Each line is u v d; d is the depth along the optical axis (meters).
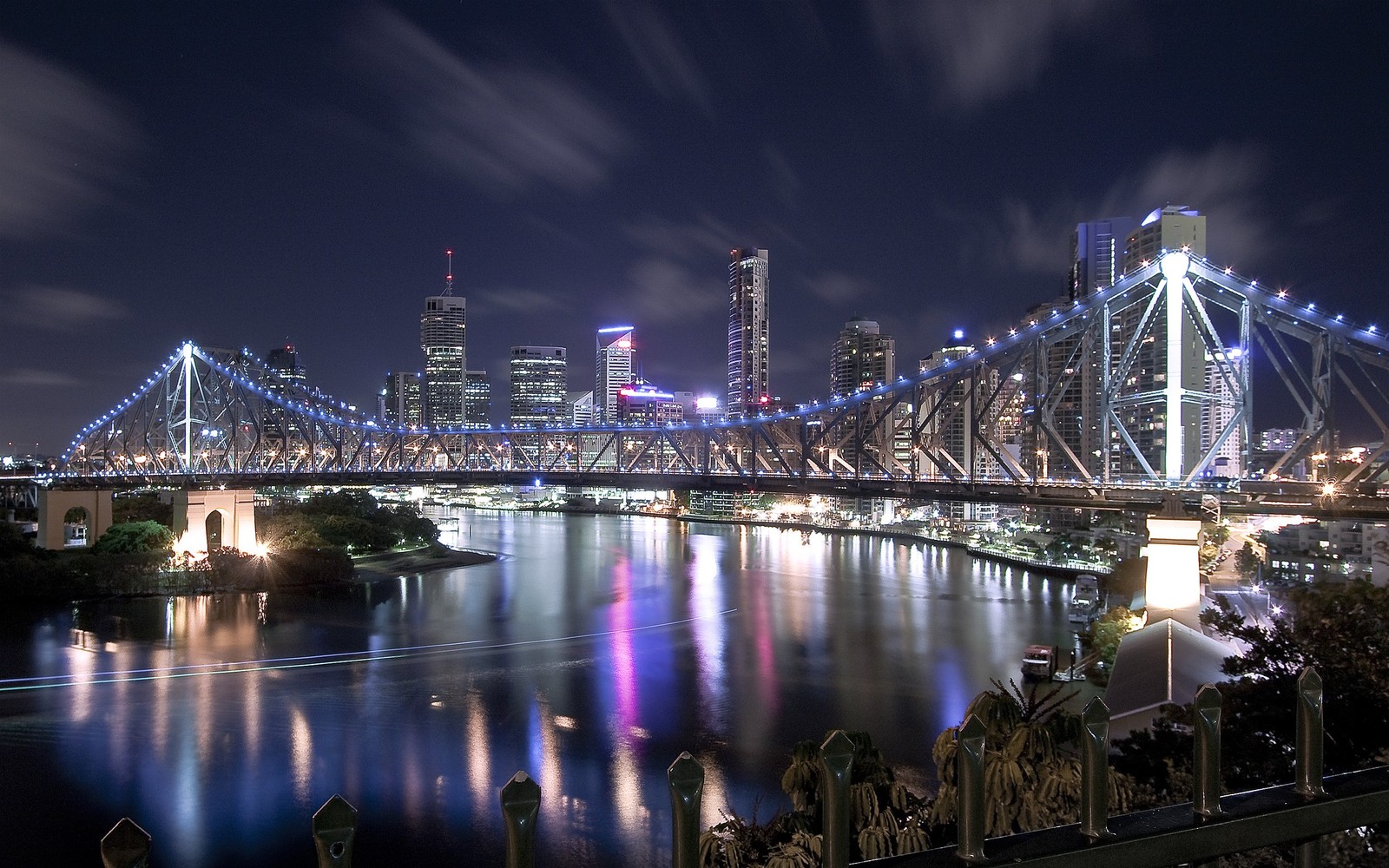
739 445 107.62
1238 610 75.44
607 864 37.44
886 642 81.88
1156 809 4.35
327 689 64.69
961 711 59.53
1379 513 58.69
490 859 37.88
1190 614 53.06
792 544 179.25
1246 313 67.25
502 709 59.78
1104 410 73.44
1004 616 96.19
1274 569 102.94
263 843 39.84
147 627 85.94
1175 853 4.14
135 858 2.88
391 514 157.12
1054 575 132.12
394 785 46.34
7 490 151.38
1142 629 43.47
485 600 105.31
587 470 118.94
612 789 45.59
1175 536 53.84
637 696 63.09
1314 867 4.56
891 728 55.56
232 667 70.88
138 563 102.50
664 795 44.81
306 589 110.31
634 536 198.12
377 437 145.75
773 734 54.34
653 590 114.56
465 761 49.91
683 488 102.81
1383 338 62.47
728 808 42.62
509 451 137.62
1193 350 143.88
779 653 77.38
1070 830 4.13
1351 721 19.97
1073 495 71.50
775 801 43.56
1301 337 67.81
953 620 93.81
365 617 93.25
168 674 68.44
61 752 51.25
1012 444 115.25
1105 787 4.08
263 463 156.00
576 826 41.03
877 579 127.19
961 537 180.62
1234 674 27.44
